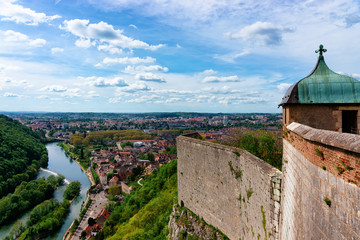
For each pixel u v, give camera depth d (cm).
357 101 1209
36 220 7975
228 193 2350
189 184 3072
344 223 626
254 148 3200
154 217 4419
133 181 12506
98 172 14400
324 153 741
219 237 2444
